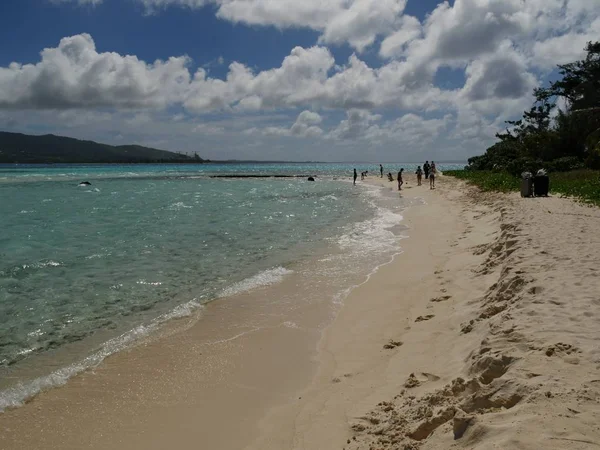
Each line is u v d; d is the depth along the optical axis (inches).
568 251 321.1
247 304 338.3
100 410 199.2
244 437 175.8
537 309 209.2
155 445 173.6
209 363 243.3
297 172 4047.7
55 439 178.2
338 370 227.8
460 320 256.8
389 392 192.9
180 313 321.1
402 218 794.8
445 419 143.9
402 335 259.8
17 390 216.7
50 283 397.4
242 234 645.9
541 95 2062.0
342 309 323.0
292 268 443.5
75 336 282.5
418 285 361.4
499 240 427.8
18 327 296.8
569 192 823.7
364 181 2222.0
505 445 108.7
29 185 1786.4
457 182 1531.7
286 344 266.1
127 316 317.1
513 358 162.4
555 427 114.0
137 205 1068.5
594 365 149.5
